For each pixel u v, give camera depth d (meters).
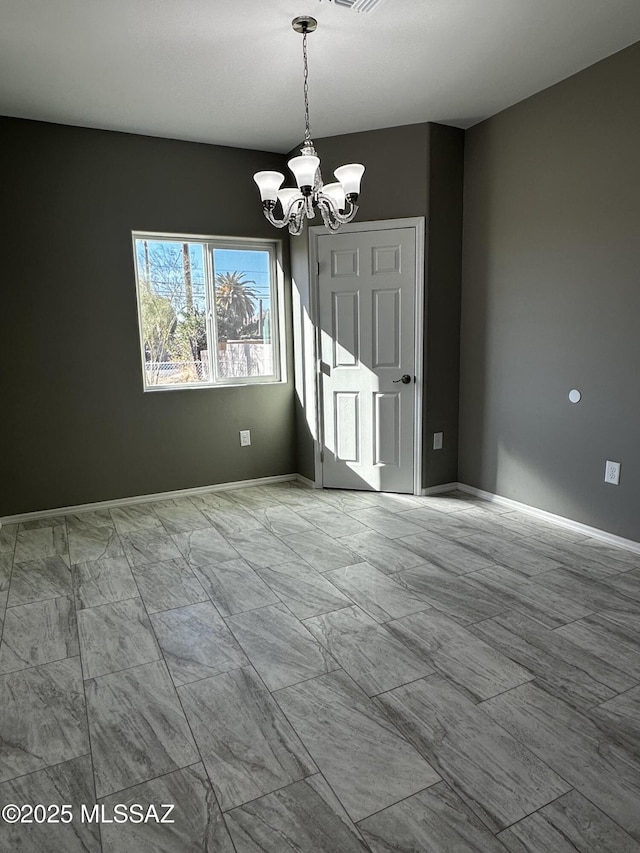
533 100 3.31
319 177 2.63
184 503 4.07
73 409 3.81
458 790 1.51
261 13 2.38
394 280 3.89
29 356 3.65
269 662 2.10
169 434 4.14
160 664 2.10
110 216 3.75
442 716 1.79
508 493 3.83
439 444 4.11
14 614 2.48
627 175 2.86
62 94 3.13
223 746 1.69
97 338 3.82
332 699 1.88
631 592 2.59
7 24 2.43
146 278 4.02
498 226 3.66
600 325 3.08
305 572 2.86
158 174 3.86
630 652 2.12
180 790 1.53
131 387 3.97
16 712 1.85
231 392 4.31
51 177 3.57
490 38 2.64
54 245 3.63
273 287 4.44
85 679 2.02
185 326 4.18
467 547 3.14
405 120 3.64
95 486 3.94
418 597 2.57
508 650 2.14
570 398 3.30
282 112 3.45
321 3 2.31
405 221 3.79
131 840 1.39
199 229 4.03
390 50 2.72
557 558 2.98
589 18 2.48
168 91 3.12
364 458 4.21
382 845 1.35
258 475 4.50
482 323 3.87
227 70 2.89
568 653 2.12
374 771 1.58
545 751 1.64
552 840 1.36
